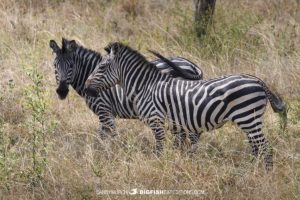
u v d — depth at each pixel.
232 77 20.47
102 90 22.08
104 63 21.84
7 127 23.83
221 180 20.53
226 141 23.14
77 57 23.31
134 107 22.67
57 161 21.16
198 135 22.31
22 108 25.58
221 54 30.47
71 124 24.84
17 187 20.00
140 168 20.75
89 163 21.14
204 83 20.70
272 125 24.06
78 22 34.19
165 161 20.88
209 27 31.67
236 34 31.56
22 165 20.75
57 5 36.66
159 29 33.59
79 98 27.14
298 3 36.28
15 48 30.88
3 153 20.72
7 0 35.81
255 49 30.75
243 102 20.06
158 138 21.59
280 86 27.39
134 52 21.67
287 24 33.50
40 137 22.38
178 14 34.19
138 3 36.78
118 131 23.88
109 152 21.69
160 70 21.89
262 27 32.59
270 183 19.84
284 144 22.62
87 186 19.94
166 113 21.20
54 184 19.95
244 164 20.98
